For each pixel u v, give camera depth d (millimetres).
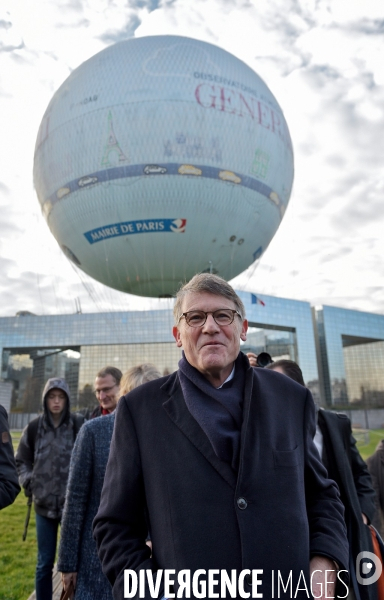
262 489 2277
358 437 33781
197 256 28844
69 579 3777
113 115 25000
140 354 84125
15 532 9430
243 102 26391
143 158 25016
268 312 88438
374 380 105562
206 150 25297
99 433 4004
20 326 89188
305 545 2230
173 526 2256
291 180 31594
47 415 6352
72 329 87250
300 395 2855
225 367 2633
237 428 2457
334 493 2686
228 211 26953
